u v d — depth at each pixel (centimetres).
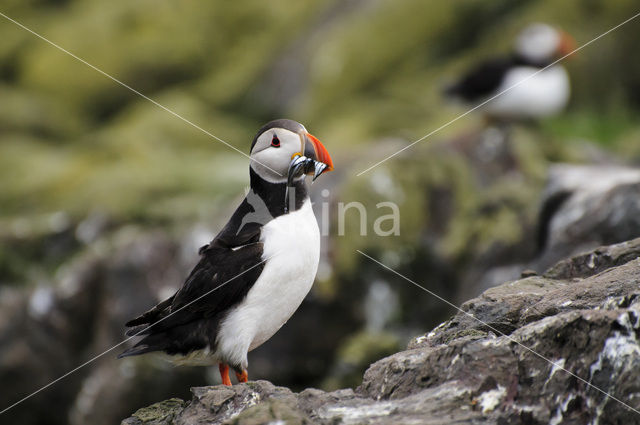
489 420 418
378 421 427
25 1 2655
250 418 434
